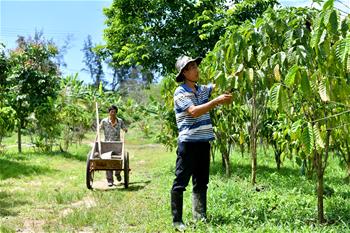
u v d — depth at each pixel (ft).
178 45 44.86
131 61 45.73
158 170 40.19
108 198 25.39
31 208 23.32
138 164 48.44
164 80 34.96
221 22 33.65
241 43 17.48
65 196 25.79
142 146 75.51
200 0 44.52
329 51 12.98
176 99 16.84
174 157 51.08
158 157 54.75
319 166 16.84
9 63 51.44
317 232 15.17
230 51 17.89
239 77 17.06
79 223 19.21
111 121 34.42
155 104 40.32
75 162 48.42
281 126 26.35
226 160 32.50
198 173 17.70
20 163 42.93
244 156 46.03
